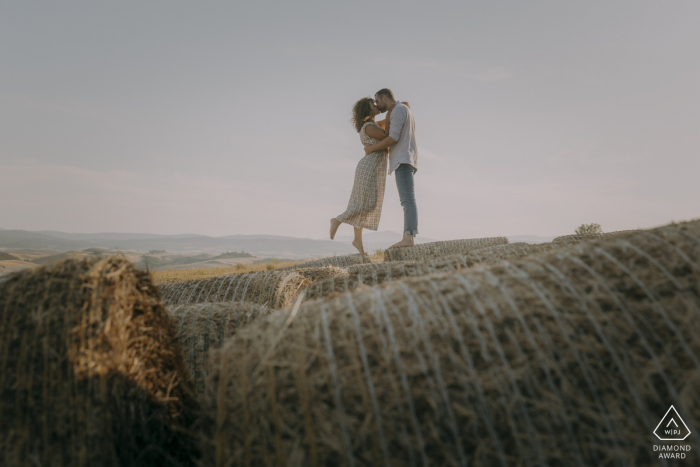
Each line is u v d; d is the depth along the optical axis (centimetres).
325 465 145
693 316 151
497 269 191
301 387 153
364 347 159
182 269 1582
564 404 146
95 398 172
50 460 164
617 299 160
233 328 270
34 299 181
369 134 757
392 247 848
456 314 164
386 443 144
